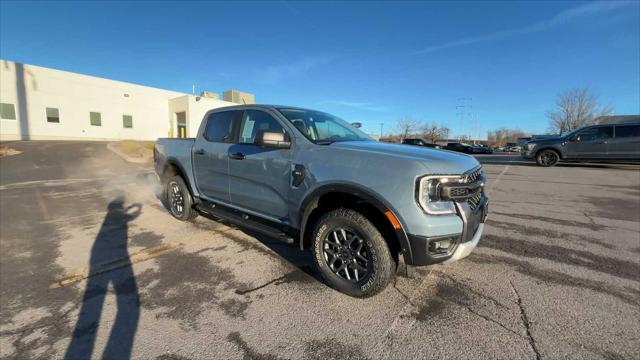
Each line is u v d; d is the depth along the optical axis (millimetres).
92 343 2340
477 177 2969
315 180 3049
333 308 2789
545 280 3270
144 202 6984
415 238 2531
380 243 2736
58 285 3197
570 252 4012
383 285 2771
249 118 4027
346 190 2824
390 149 2992
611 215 5766
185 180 5129
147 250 4121
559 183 9289
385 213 2633
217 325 2549
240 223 3875
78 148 21219
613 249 4117
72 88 30406
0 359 2178
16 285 3203
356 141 3566
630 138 12414
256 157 3674
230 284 3215
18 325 2555
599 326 2508
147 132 36188
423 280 3273
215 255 3947
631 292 3025
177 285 3193
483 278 3314
